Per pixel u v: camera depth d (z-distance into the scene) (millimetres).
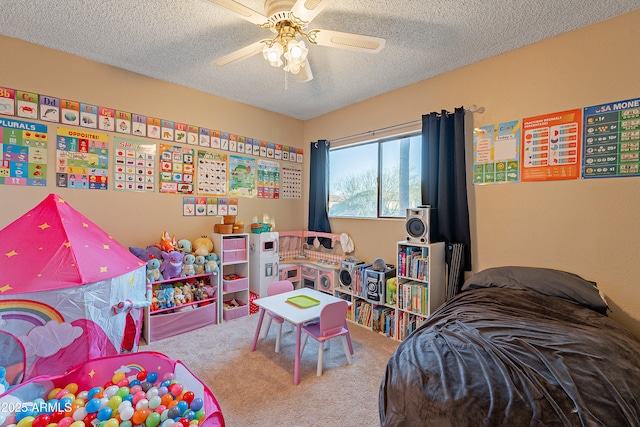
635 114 1800
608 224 1901
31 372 1318
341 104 3498
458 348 1319
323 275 3438
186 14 1866
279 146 3850
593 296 1758
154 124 2791
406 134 3045
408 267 2582
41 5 1766
